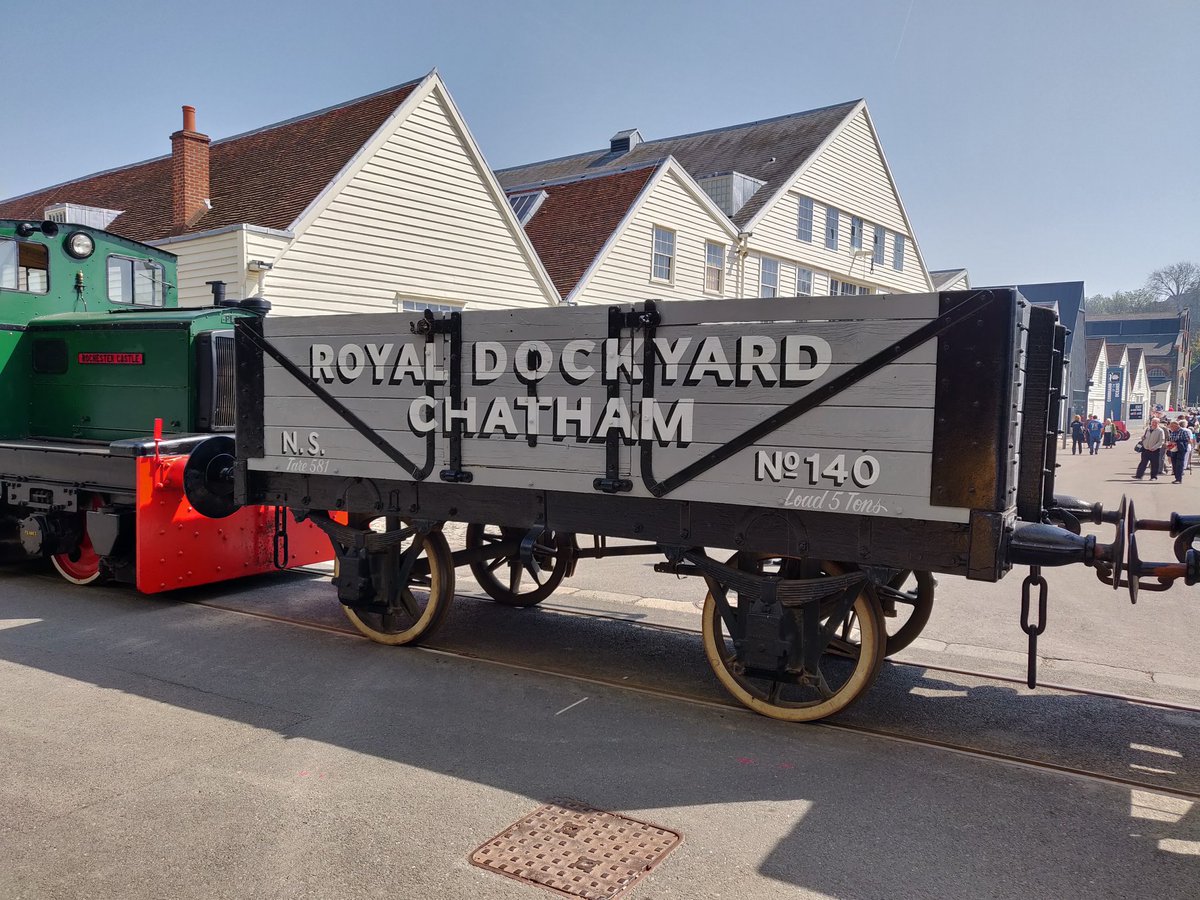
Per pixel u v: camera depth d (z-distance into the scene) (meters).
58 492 7.79
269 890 3.19
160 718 4.82
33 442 8.32
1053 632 6.79
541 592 7.25
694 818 3.74
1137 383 69.94
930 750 4.47
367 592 6.14
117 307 9.36
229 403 7.91
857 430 4.15
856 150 25.88
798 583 4.67
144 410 8.02
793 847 3.51
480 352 5.13
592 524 5.02
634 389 4.67
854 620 7.08
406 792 3.96
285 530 7.77
